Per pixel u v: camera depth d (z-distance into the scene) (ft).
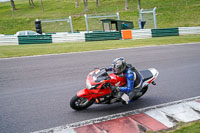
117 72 18.16
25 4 236.43
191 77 28.86
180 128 15.12
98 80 17.17
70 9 190.29
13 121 16.71
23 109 18.85
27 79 27.40
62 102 20.47
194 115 17.67
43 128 15.65
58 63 35.83
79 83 26.07
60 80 27.09
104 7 179.83
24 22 138.21
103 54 43.78
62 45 58.44
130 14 143.02
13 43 62.44
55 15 160.35
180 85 25.73
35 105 19.70
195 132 14.53
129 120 16.81
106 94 17.71
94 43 62.39
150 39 70.74
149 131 14.89
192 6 147.95
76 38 68.90
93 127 15.71
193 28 83.10
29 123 16.39
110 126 15.85
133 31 74.95
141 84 19.69
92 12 164.14
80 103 18.58
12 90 23.54
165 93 23.16
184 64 35.73
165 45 56.54
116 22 84.58
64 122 16.53
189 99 21.35
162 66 34.40
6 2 268.21
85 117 17.39
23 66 33.81
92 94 17.46
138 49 50.14
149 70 22.72
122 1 197.16
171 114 17.89
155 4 171.42
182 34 81.92
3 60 37.88
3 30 123.03
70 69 32.14
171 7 151.12
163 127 15.65
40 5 223.71
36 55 42.52
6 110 18.63
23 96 21.84
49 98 21.39
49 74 29.60
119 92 17.75
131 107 19.53
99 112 18.38
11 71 30.96
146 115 17.72
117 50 48.73
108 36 71.77
